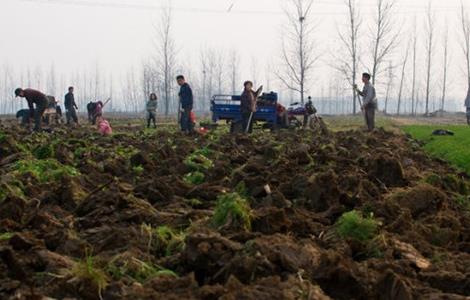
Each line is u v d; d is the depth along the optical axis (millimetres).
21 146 15312
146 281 5324
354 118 51938
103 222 7781
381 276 5215
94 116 35719
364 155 12938
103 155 14359
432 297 5105
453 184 10898
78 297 5133
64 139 18328
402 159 13773
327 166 11625
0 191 9273
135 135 22875
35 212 7887
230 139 18688
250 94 24000
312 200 8758
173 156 13703
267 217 7152
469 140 19547
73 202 8836
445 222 7797
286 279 5273
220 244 5777
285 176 10766
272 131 26062
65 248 6418
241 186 9469
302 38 53500
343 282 5246
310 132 23953
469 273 5652
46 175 11219
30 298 4906
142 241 6586
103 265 5793
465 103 36094
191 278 5070
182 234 6879
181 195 9664
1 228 7316
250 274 5273
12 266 5617
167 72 61469
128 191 9477
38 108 23297
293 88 54781
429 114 70625
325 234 7160
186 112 23406
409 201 8617
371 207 8172
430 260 6352
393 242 6570
